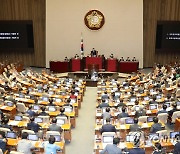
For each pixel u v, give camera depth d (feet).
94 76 95.76
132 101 61.41
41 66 114.32
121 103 55.88
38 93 67.97
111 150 33.86
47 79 88.53
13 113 55.06
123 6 107.45
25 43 112.27
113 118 50.57
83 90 81.05
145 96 63.82
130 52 110.22
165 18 109.40
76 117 63.77
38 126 44.19
